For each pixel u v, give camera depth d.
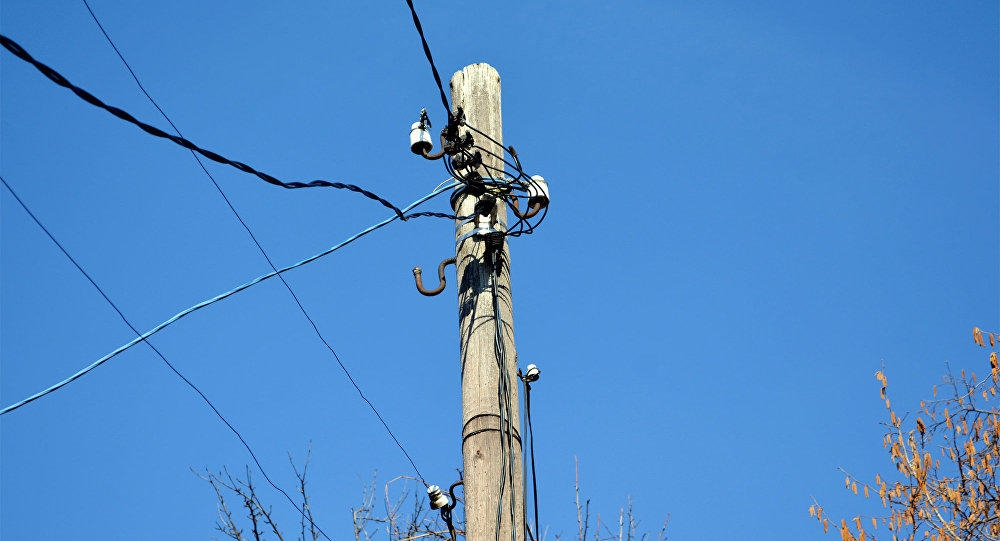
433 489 14.04
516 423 12.59
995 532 16.39
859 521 16.62
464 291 13.35
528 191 13.93
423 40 12.13
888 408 17.39
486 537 11.77
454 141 13.48
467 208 13.93
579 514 16.88
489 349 12.83
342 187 12.99
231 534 16.97
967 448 16.64
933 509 16.62
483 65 15.04
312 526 17.05
